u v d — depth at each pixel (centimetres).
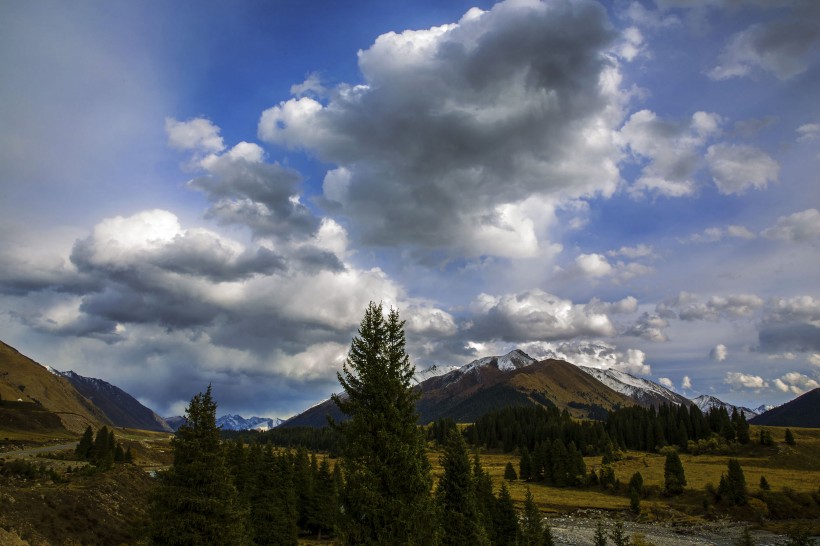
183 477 3247
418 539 2527
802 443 18838
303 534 9506
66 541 4909
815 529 10462
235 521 3309
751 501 12394
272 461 6531
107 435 12312
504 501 5725
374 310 2883
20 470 7338
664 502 13362
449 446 4094
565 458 16688
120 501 6812
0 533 3953
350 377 2798
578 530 10862
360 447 2559
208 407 3422
